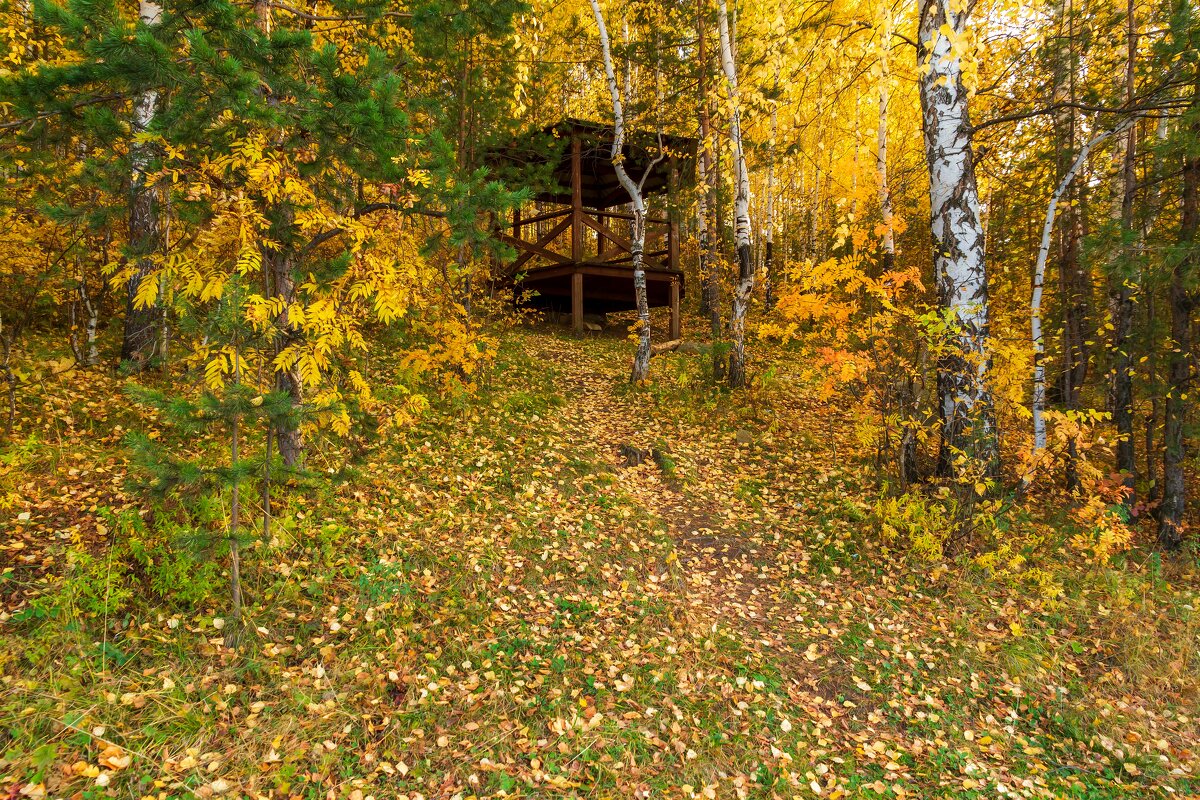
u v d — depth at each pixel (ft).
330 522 14.79
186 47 11.68
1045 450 17.66
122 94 11.71
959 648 14.35
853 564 17.37
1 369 17.46
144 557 11.80
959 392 18.39
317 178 13.29
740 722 11.87
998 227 31.86
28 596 10.81
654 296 53.21
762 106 28.27
